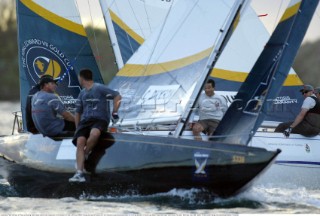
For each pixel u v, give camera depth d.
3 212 34.00
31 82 48.66
